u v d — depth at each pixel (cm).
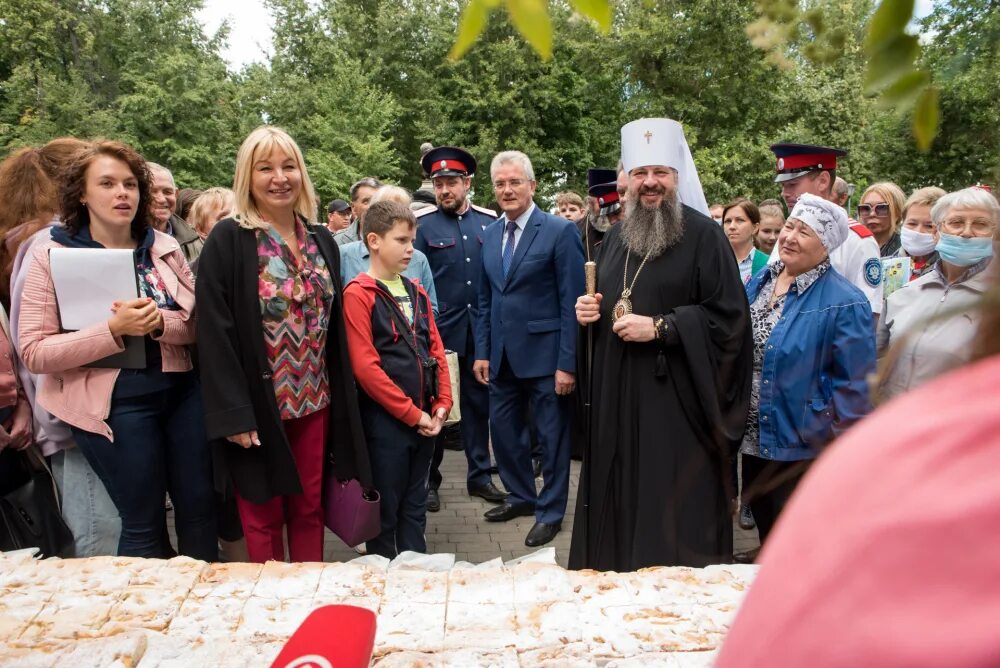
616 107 2483
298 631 108
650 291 333
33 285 279
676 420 324
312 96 2619
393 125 2494
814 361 306
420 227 535
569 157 2539
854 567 38
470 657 165
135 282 284
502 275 455
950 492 38
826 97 1617
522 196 449
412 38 2731
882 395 50
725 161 1792
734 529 434
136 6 2852
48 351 270
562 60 2369
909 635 35
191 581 201
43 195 321
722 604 189
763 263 511
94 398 279
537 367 446
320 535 331
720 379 317
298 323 302
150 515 296
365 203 616
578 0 63
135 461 287
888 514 38
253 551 309
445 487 554
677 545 303
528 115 2417
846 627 37
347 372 317
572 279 440
